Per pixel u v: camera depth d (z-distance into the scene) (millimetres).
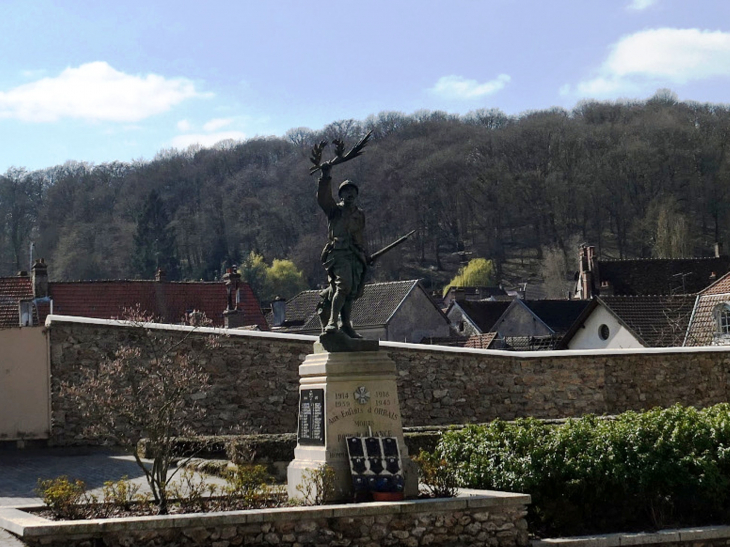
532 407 25156
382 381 14453
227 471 15914
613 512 15867
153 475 14117
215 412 23109
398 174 110125
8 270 98250
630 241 103125
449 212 108812
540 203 108312
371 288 66062
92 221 105312
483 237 108188
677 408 17344
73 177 112188
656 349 26422
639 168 105375
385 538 13242
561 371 25500
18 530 11898
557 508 15438
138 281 49312
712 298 41219
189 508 13531
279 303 64312
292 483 14492
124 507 13562
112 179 117500
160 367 18172
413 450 19625
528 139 113812
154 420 15062
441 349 24688
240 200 113625
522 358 25219
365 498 13828
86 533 11805
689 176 104250
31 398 22438
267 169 122062
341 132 123500
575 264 102625
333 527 12984
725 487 16297
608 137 112250
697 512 16234
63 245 99188
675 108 119375
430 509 13531
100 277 97500
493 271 102750
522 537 14109
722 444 16703
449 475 14703
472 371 24859
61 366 22578
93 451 21828
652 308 45906
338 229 14922
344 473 13977
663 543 15164
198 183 119000
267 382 23562
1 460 20844
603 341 46562
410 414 24281
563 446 15820
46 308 45656
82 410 22219
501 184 108438
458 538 13688
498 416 24875
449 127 121000
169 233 104188
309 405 14516
